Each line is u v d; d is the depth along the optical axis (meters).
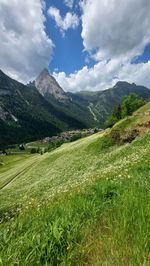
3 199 31.75
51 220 5.41
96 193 7.03
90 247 4.26
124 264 3.72
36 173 54.81
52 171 46.06
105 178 10.80
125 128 46.28
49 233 4.59
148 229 4.30
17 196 31.20
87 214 5.61
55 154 70.00
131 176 8.62
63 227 4.79
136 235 4.21
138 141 29.36
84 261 4.00
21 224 5.43
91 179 13.23
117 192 6.79
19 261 3.85
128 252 3.91
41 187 30.81
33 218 5.79
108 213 5.44
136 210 5.08
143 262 3.59
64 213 5.65
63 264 3.89
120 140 44.50
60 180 30.23
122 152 28.44
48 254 4.04
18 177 64.31
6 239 4.73
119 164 16.30
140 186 6.89
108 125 132.62
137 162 12.48
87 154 46.94
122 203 5.70
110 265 3.76
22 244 4.32
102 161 29.86
